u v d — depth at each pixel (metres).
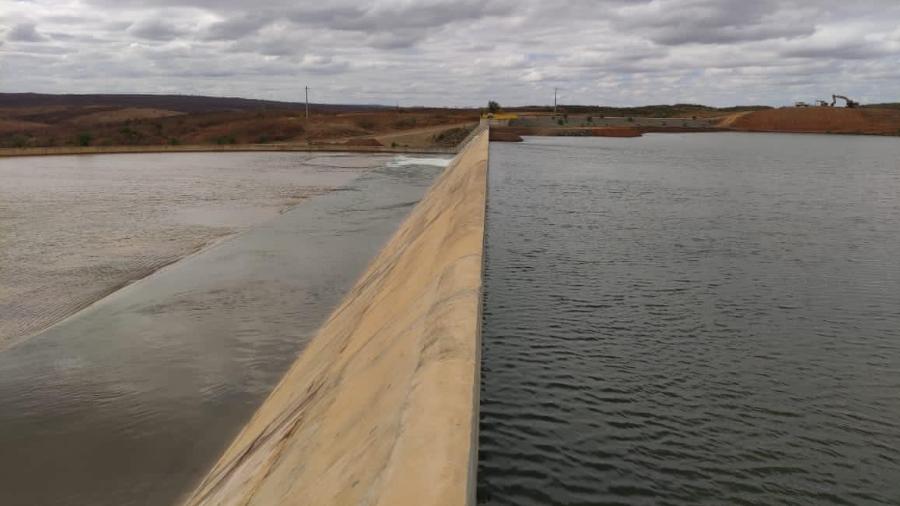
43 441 8.59
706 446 6.50
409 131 92.00
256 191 36.44
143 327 12.99
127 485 7.65
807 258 15.17
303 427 6.77
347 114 111.44
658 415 7.16
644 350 9.17
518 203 23.77
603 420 6.99
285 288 15.88
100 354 11.56
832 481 5.99
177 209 29.38
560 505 5.43
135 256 19.66
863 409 7.46
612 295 11.85
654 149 60.31
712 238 17.48
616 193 27.03
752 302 11.55
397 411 4.70
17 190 36.50
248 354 11.62
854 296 12.08
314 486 4.91
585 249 15.80
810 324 10.43
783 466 6.21
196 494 7.40
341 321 12.20
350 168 52.25
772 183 31.58
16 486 7.59
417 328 6.76
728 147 65.06
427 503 3.22
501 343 9.30
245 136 89.25
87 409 9.49
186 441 8.64
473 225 10.72
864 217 21.41
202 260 18.95
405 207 29.80
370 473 4.07
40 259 19.23
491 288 12.23
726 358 8.91
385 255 17.72
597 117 110.31
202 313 13.87
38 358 11.38
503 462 6.06
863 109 112.75
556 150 57.41
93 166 53.56
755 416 7.22
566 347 9.17
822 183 31.75
